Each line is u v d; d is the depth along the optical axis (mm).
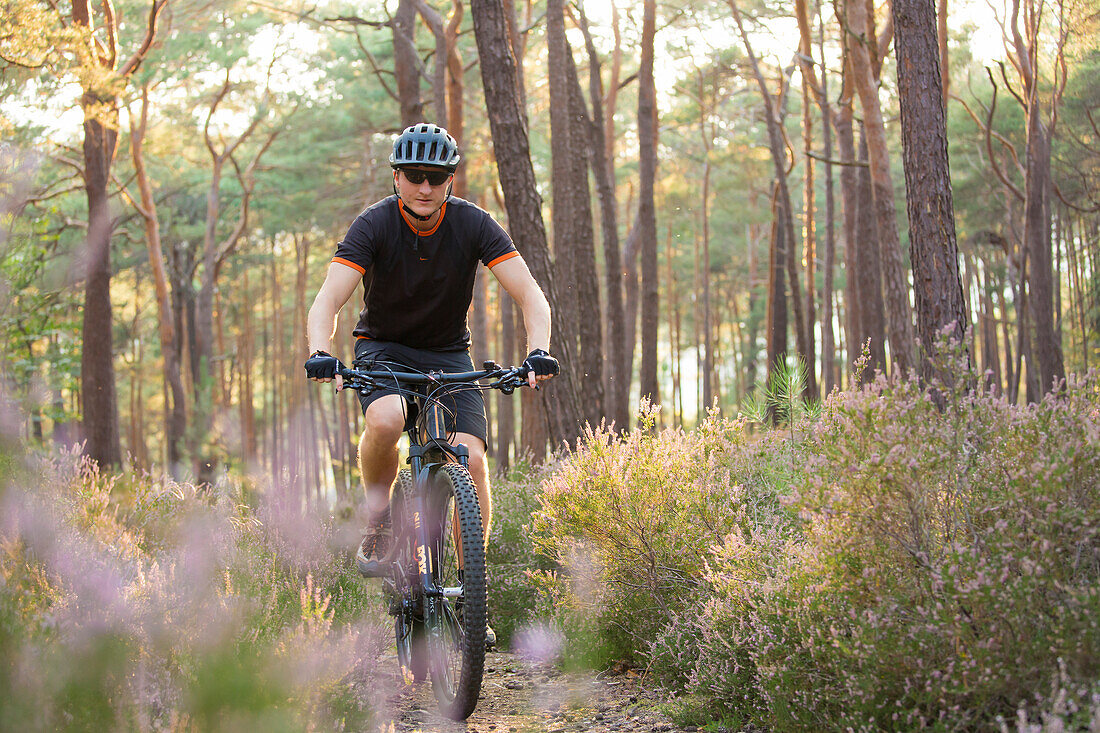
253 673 2836
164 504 6121
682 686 4102
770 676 3248
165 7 22359
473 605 3482
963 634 2787
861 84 12438
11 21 11391
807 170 24172
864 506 3139
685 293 49469
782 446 5027
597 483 4461
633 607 4594
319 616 3229
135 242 30672
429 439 3871
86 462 6387
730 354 54375
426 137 3770
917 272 7242
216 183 31781
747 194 36344
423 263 3924
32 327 13305
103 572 3541
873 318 19094
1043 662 2686
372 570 4242
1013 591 2740
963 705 2814
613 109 25422
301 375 39844
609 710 3959
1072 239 24312
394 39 18422
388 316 4027
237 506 5715
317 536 5203
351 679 3205
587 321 13938
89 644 2803
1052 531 2904
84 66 12508
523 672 4750
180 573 3484
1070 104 20312
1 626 2787
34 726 2504
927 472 3107
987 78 24875
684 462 4605
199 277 41312
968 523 3141
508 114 9492
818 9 19766
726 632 3705
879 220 12500
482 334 20109
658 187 36844
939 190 7203
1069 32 18156
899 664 2883
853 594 3135
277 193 32969
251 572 4121
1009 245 27031
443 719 3775
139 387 39781
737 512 4477
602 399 13859
